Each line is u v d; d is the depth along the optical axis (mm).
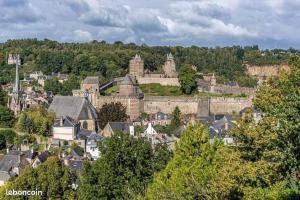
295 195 45438
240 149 50500
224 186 45531
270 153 43094
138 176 72438
